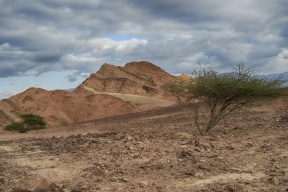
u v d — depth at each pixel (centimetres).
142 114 5772
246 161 1080
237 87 1831
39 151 1702
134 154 1299
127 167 1098
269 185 810
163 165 1082
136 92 12900
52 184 845
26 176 1072
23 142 2297
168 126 2786
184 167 1044
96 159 1283
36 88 11319
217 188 809
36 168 1211
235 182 854
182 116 3616
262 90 1866
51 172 1120
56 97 10281
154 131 2386
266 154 1174
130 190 830
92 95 10331
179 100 2011
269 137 1591
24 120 4803
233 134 1812
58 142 2081
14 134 3775
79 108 9800
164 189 826
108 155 1348
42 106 10100
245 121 2523
